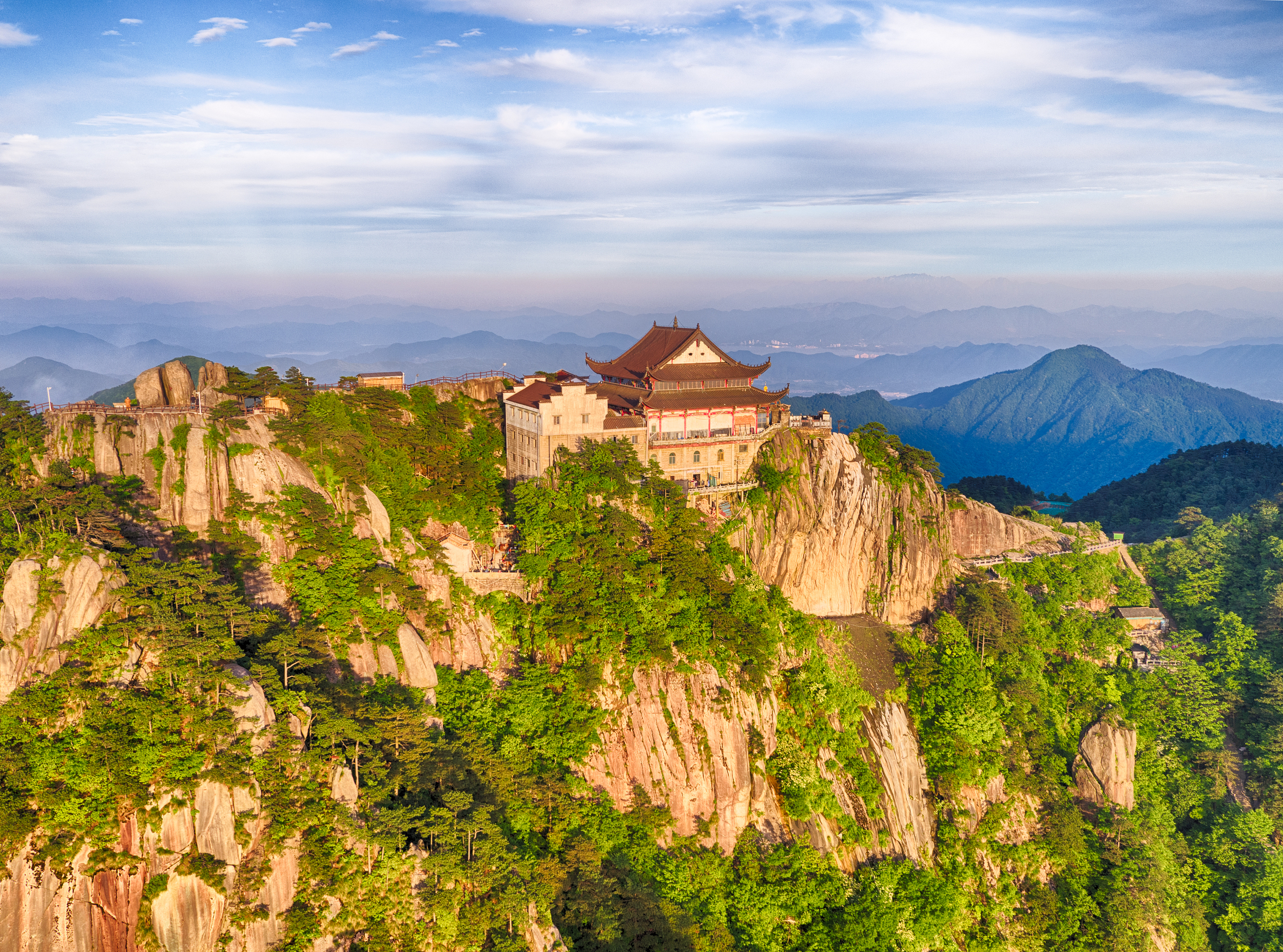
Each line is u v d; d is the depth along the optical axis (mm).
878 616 140250
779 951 91562
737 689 103375
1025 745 125938
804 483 138000
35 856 61875
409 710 78125
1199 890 116562
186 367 102438
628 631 99875
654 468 119250
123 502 86938
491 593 103438
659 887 88438
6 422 87750
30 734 65125
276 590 88312
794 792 102375
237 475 92250
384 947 66125
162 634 69688
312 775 69312
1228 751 132375
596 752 93938
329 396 109938
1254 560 160875
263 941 63438
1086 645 145250
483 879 70938
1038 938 107938
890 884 102625
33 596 69812
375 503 99250
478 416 129875
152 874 63125
